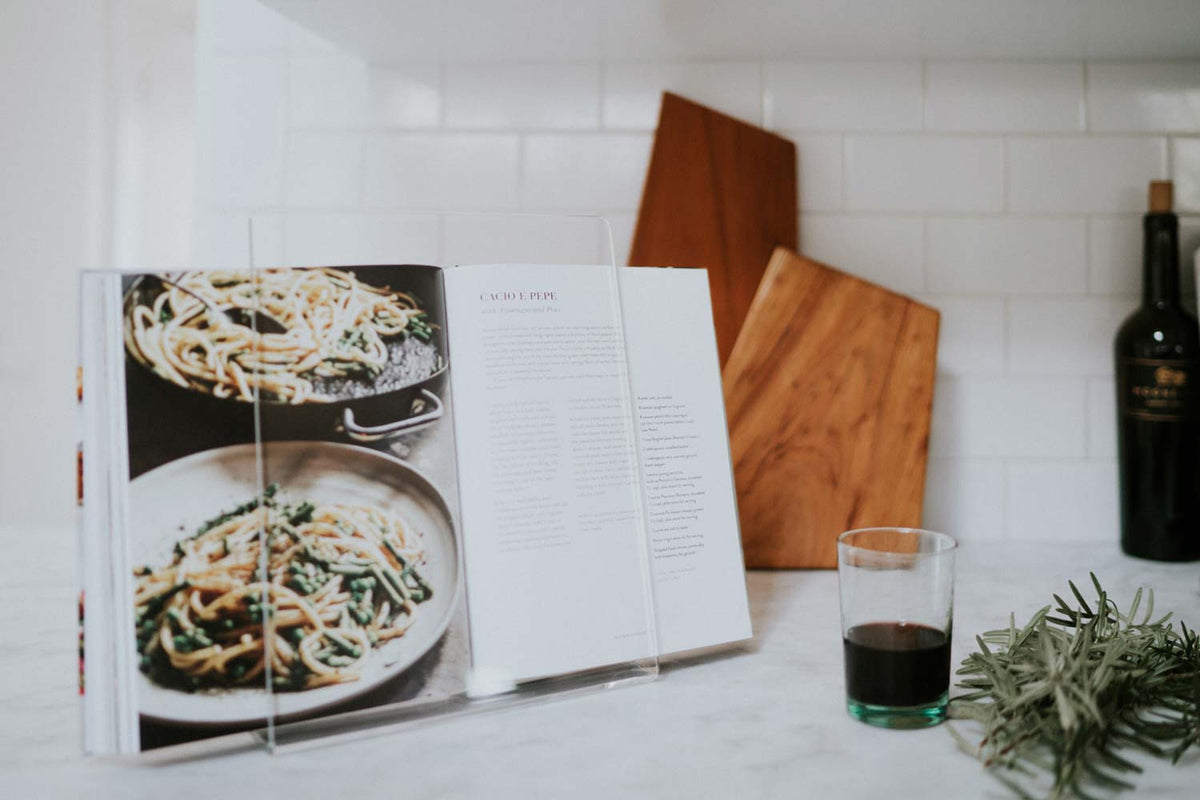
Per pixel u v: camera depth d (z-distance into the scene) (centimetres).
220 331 58
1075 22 99
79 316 55
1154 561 103
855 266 113
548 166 113
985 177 113
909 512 100
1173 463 101
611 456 68
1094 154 112
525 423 65
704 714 61
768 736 57
